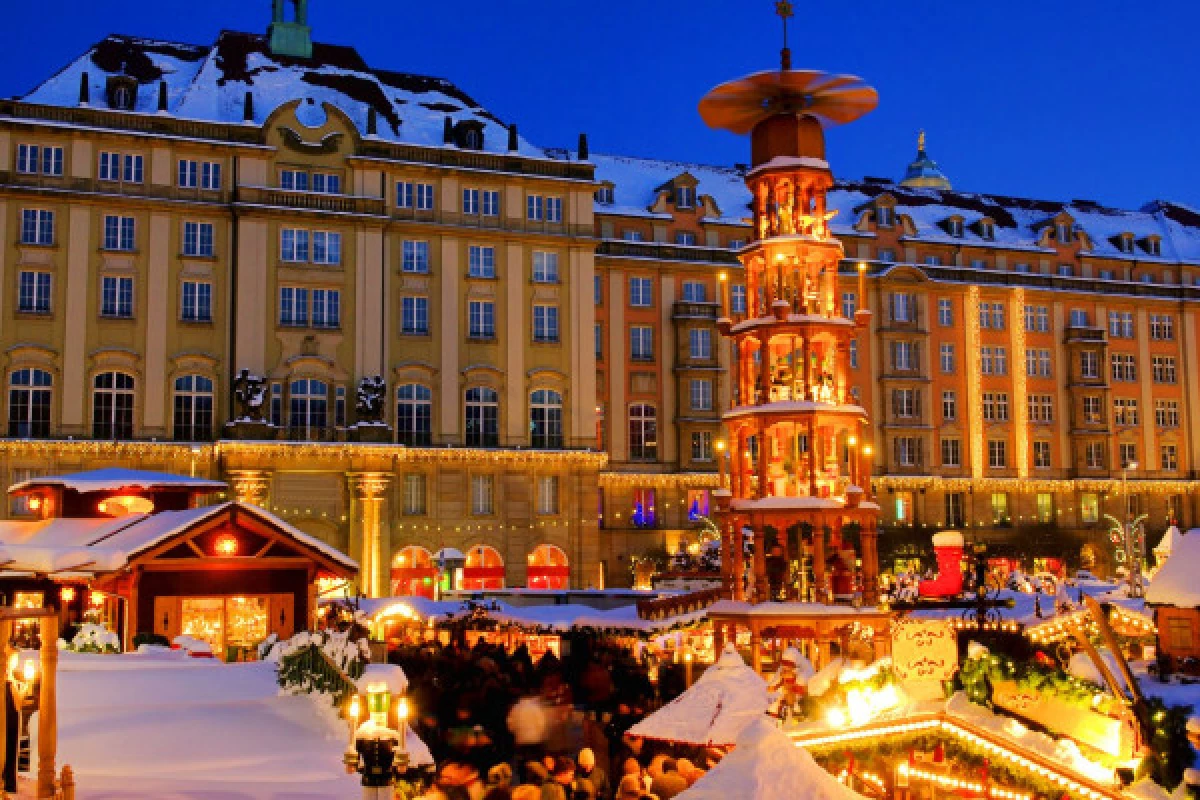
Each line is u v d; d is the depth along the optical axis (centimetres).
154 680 1791
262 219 6462
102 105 6431
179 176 6425
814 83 3120
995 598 2719
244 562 2741
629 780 1727
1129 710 1709
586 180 7212
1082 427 8831
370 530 6325
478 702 2728
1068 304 9038
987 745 1698
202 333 6369
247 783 1361
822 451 3288
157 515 2953
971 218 9312
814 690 1822
